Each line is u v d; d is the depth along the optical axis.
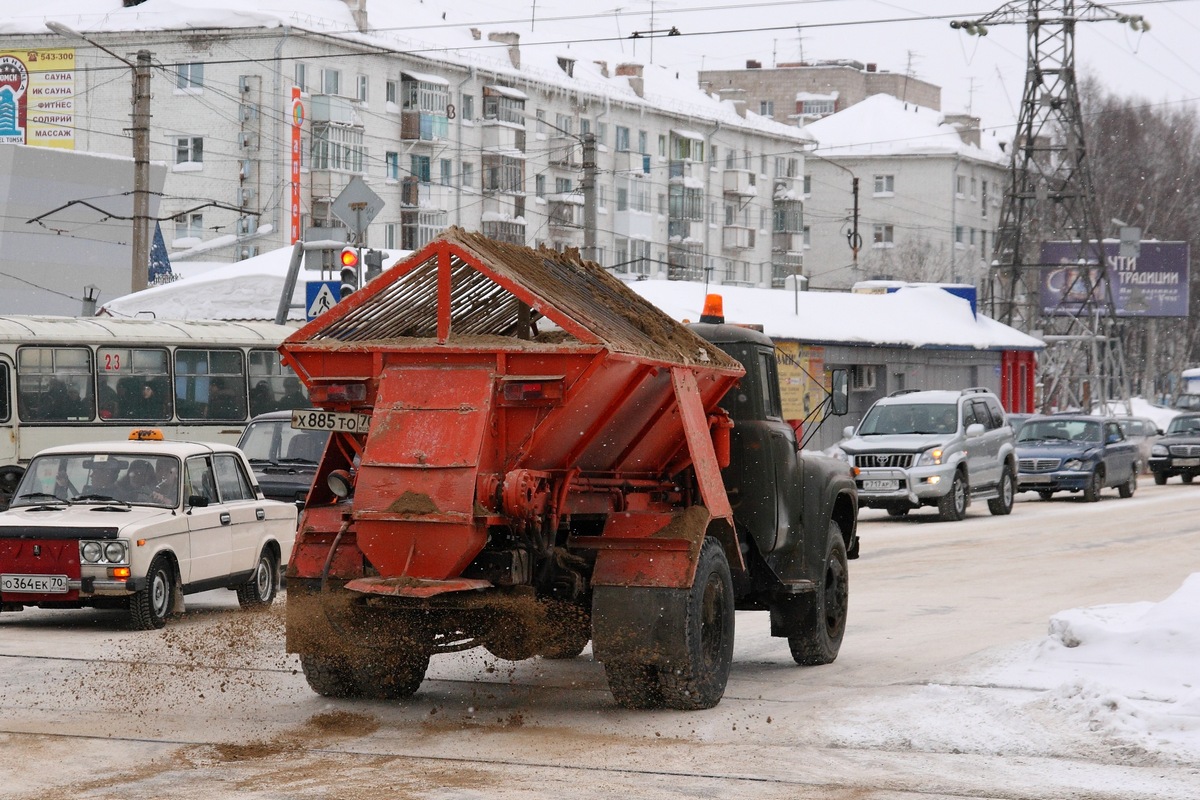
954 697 10.19
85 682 10.97
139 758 8.38
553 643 9.98
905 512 30.27
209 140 64.38
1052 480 34.25
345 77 65.88
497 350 9.07
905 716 9.64
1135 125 96.25
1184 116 97.62
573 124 78.44
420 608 9.26
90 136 67.19
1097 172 93.94
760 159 93.81
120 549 13.71
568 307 9.30
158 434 15.73
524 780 7.88
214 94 64.19
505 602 9.17
